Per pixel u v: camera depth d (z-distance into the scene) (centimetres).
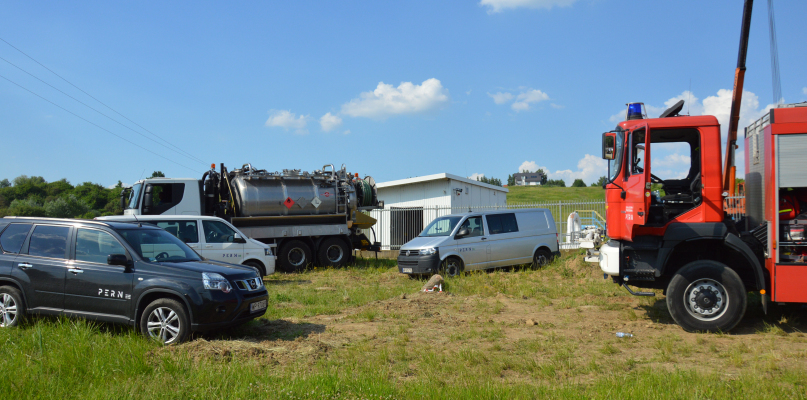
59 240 717
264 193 1667
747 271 768
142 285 652
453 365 567
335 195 1777
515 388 477
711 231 750
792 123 701
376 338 718
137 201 1552
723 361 594
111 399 431
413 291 1161
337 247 1778
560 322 830
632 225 767
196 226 1234
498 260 1436
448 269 1357
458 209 2245
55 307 691
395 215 2330
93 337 628
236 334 720
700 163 766
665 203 789
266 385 469
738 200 846
